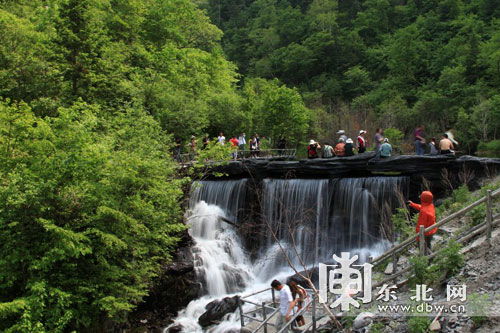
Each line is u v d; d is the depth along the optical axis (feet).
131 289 38.04
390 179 58.49
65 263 34.42
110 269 37.58
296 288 30.37
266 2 284.61
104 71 66.44
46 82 59.88
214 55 116.67
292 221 61.16
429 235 32.78
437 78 168.55
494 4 179.42
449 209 46.98
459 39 165.58
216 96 100.01
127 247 38.96
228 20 290.97
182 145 80.02
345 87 193.67
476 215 38.11
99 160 35.68
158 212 43.09
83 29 61.77
